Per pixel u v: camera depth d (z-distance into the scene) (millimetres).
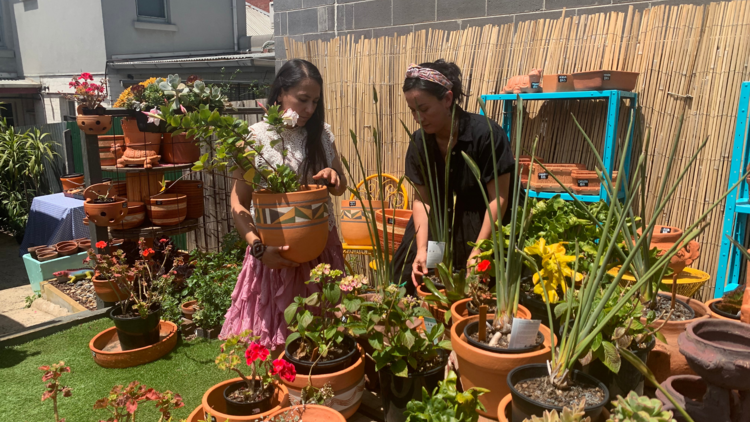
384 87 3436
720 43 2439
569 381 1286
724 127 2453
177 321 2875
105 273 2742
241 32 11375
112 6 9086
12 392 2205
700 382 1384
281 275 1837
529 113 3068
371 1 3871
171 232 3260
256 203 1688
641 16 2797
